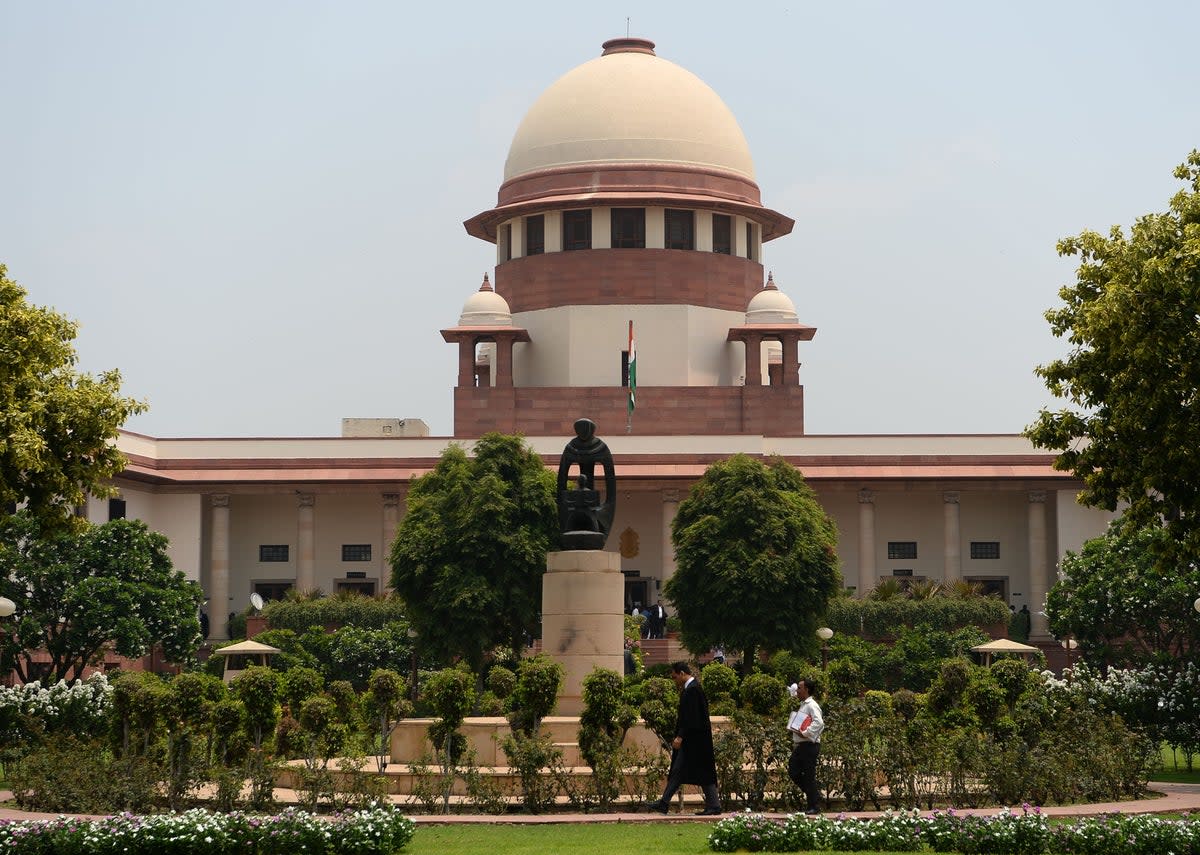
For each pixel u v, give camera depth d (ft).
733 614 167.02
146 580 163.84
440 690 81.30
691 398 225.35
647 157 232.94
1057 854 61.93
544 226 234.99
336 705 86.69
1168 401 87.45
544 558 162.71
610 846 63.67
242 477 221.25
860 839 62.85
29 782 80.07
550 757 79.36
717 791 76.38
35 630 151.02
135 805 78.13
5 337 95.96
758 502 170.19
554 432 225.35
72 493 100.78
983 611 200.54
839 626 199.21
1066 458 96.78
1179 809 77.56
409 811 77.56
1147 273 85.61
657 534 226.17
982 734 86.02
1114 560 156.46
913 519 229.04
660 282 229.86
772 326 225.97
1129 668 157.89
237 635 213.87
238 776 77.25
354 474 221.46
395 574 165.48
